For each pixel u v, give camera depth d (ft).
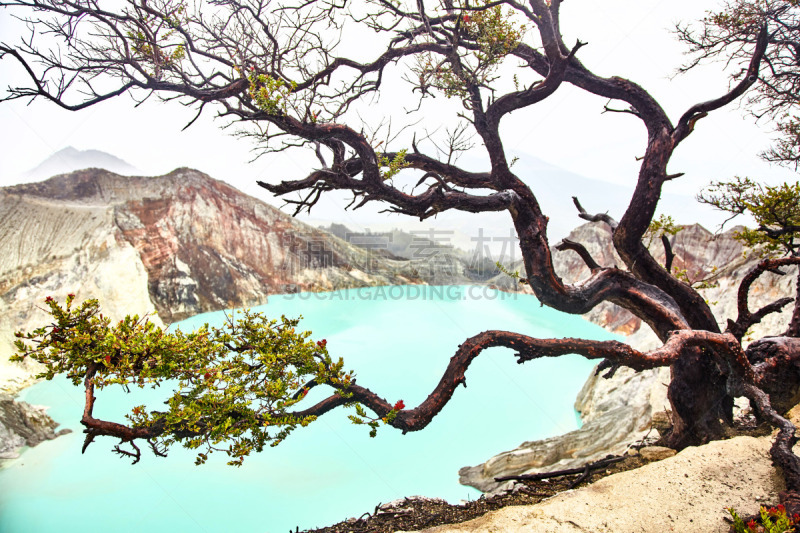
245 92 25.25
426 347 83.51
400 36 31.50
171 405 18.44
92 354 17.58
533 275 30.81
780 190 33.47
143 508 39.73
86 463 47.14
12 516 37.52
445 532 23.21
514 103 30.78
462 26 29.86
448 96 30.68
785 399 30.01
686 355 33.58
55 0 21.90
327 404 21.90
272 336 21.18
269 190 22.59
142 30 24.59
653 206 32.91
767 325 48.06
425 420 23.15
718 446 30.27
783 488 25.48
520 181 31.37
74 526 36.76
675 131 33.04
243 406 19.19
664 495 25.12
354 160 30.68
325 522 38.37
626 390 54.60
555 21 28.86
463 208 28.32
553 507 24.59
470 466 46.60
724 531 22.02
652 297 33.86
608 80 34.01
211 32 26.14
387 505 29.71
